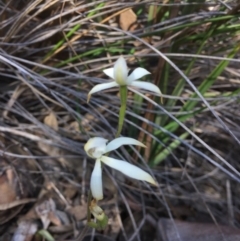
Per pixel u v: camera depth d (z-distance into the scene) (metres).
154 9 0.28
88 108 0.30
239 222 0.27
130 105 0.29
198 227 0.24
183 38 0.27
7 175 0.25
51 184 0.27
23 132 0.26
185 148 0.30
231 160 0.30
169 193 0.28
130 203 0.27
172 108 0.29
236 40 0.29
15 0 0.29
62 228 0.25
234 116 0.30
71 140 0.28
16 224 0.25
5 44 0.26
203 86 0.27
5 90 0.29
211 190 0.29
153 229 0.27
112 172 0.28
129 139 0.14
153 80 0.29
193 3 0.26
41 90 0.29
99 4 0.28
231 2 0.27
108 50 0.28
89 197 0.15
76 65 0.28
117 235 0.26
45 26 0.28
